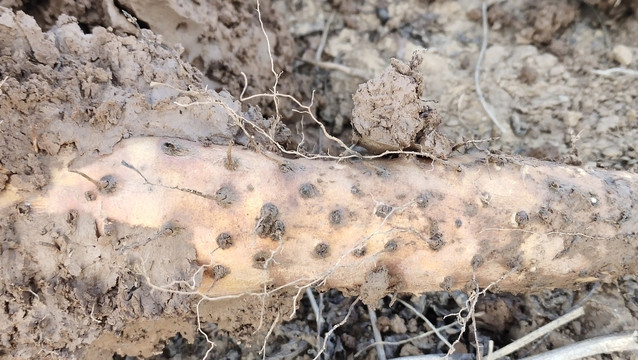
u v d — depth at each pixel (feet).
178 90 0.59
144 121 0.57
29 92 0.54
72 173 0.55
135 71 0.60
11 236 0.54
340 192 0.57
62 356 0.57
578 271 0.63
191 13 0.73
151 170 0.55
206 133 0.60
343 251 0.58
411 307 0.77
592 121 0.86
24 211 0.54
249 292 0.60
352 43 0.94
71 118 0.55
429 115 0.59
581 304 0.74
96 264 0.55
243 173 0.56
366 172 0.59
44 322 0.55
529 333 0.73
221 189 0.55
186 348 0.76
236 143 0.61
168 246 0.55
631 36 0.89
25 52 0.56
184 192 0.55
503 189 0.59
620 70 0.87
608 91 0.87
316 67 0.93
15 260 0.54
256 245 0.56
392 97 0.58
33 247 0.54
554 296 0.76
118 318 0.56
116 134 0.56
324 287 0.62
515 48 0.91
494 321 0.76
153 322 0.62
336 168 0.59
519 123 0.87
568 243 0.60
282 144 0.69
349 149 0.60
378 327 0.77
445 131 0.88
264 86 0.82
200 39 0.75
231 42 0.78
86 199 0.54
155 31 0.72
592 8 0.91
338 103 0.91
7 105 0.53
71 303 0.56
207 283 0.57
